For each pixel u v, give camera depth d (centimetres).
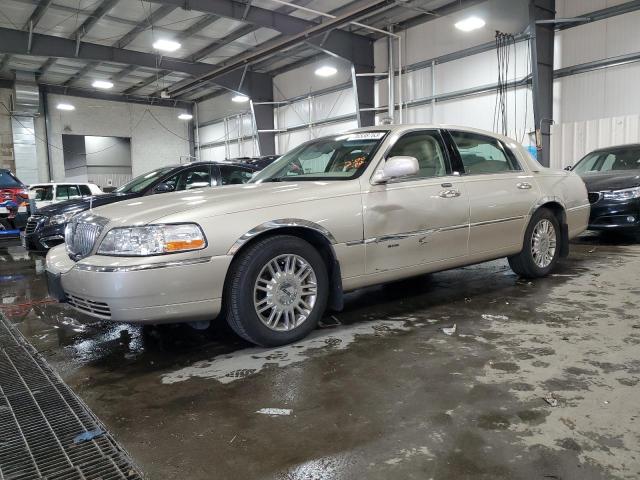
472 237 388
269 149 1966
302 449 189
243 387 247
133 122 2314
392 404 222
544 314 349
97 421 218
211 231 271
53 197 1312
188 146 2489
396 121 1485
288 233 308
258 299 294
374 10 1185
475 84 1285
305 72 1808
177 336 334
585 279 454
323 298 315
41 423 217
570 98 1098
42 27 1422
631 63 998
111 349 314
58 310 418
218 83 1828
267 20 1310
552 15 1098
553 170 481
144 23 1412
